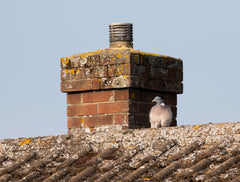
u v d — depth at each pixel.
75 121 32.84
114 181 22.66
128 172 23.19
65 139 26.86
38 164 25.06
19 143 27.14
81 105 32.72
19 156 26.27
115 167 23.59
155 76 32.66
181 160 22.89
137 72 31.73
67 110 33.16
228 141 23.05
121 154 24.59
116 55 31.83
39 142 26.95
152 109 30.28
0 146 27.22
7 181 24.47
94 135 26.67
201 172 21.78
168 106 30.64
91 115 32.38
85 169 24.00
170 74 33.50
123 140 25.48
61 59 33.41
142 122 32.03
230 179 20.88
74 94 33.03
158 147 24.22
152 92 32.69
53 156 25.58
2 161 26.17
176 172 22.30
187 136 24.28
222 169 21.52
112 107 31.78
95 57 32.38
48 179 23.83
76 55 33.19
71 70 33.06
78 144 26.22
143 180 22.27
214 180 21.06
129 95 31.42
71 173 24.17
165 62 33.28
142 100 32.16
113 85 31.64
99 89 32.12
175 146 24.06
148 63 32.34
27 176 24.36
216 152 22.59
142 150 24.38
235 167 21.59
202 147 23.44
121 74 31.55
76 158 25.09
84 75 32.59
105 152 24.88
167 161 23.09
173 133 24.83
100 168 23.78
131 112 31.45
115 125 31.56
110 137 26.02
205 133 24.02
